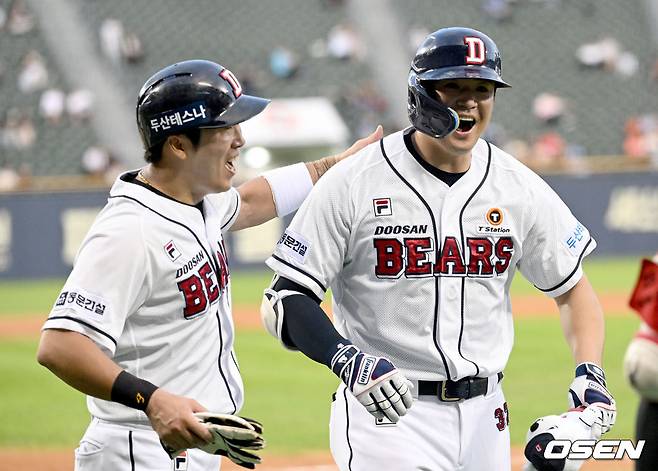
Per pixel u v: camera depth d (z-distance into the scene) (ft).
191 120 42.70
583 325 49.06
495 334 48.21
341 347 43.80
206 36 346.13
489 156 47.85
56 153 303.48
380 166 46.85
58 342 40.60
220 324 45.27
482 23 357.00
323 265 47.09
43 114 313.94
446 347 46.80
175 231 43.16
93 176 290.97
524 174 48.11
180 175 43.86
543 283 49.70
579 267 49.29
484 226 47.09
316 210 46.93
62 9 347.36
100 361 40.34
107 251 41.78
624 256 267.80
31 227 247.91
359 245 47.11
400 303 46.96
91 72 327.67
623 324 171.32
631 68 342.23
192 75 43.11
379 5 362.94
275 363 145.59
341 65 337.52
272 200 53.01
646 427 58.13
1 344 164.35
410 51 343.87
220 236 45.96
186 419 38.63
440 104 43.98
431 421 47.21
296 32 349.41
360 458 47.24
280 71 333.01
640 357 56.70
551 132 325.01
